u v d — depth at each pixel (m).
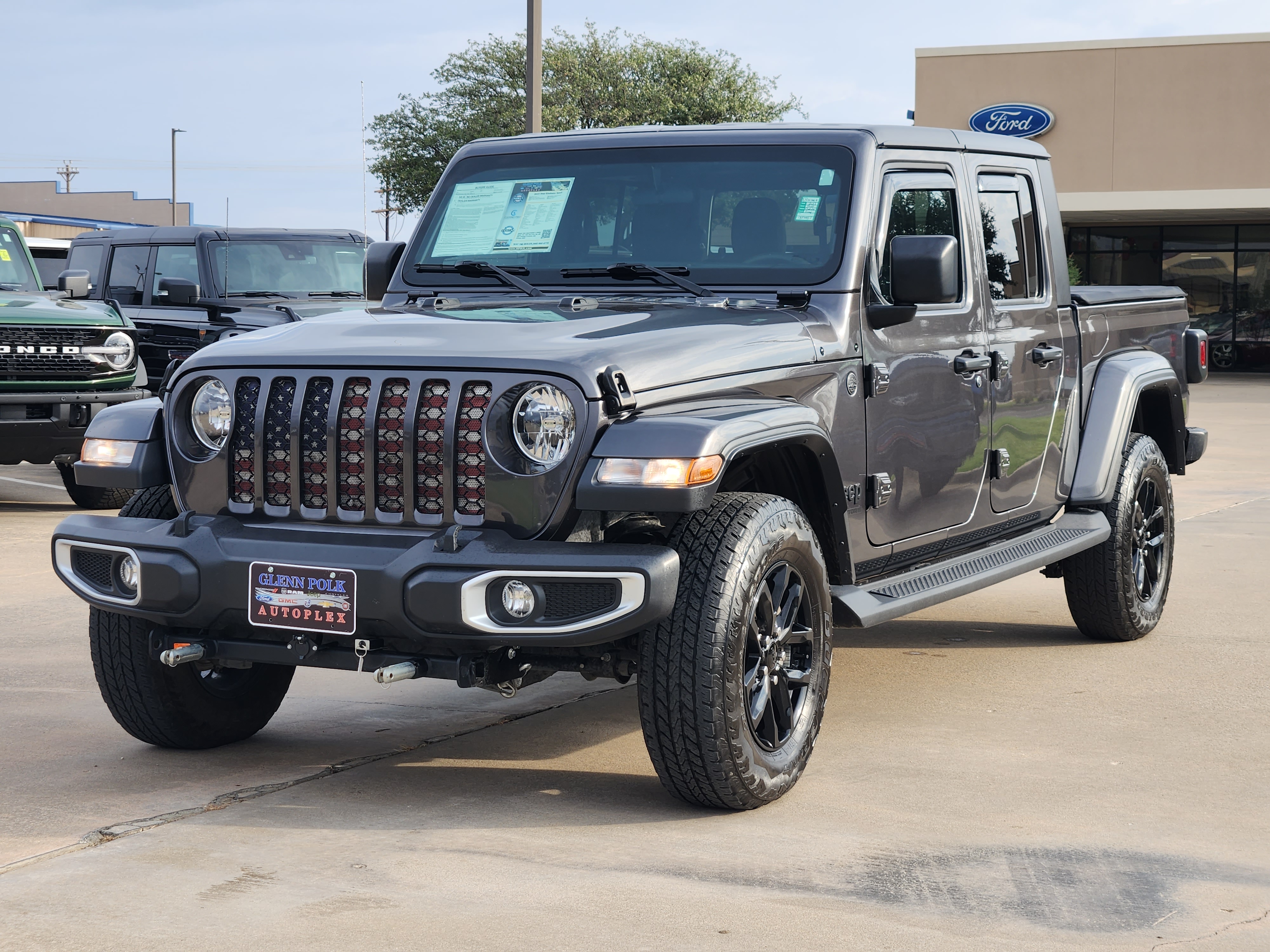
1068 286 6.18
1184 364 7.29
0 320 9.70
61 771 4.48
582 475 3.72
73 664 5.97
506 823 3.97
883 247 4.81
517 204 5.11
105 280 13.70
